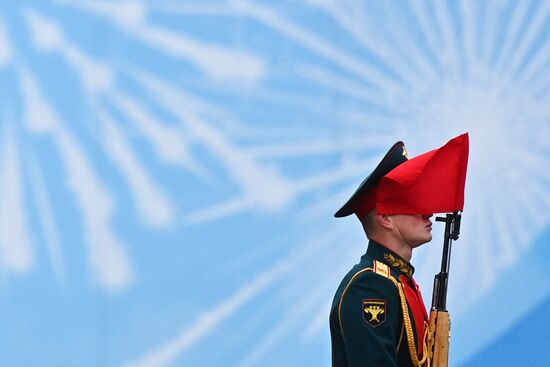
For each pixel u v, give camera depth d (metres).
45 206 13.15
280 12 13.71
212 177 13.52
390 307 9.01
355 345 8.87
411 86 13.89
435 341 9.41
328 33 13.77
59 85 13.26
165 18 13.50
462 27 13.95
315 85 13.73
